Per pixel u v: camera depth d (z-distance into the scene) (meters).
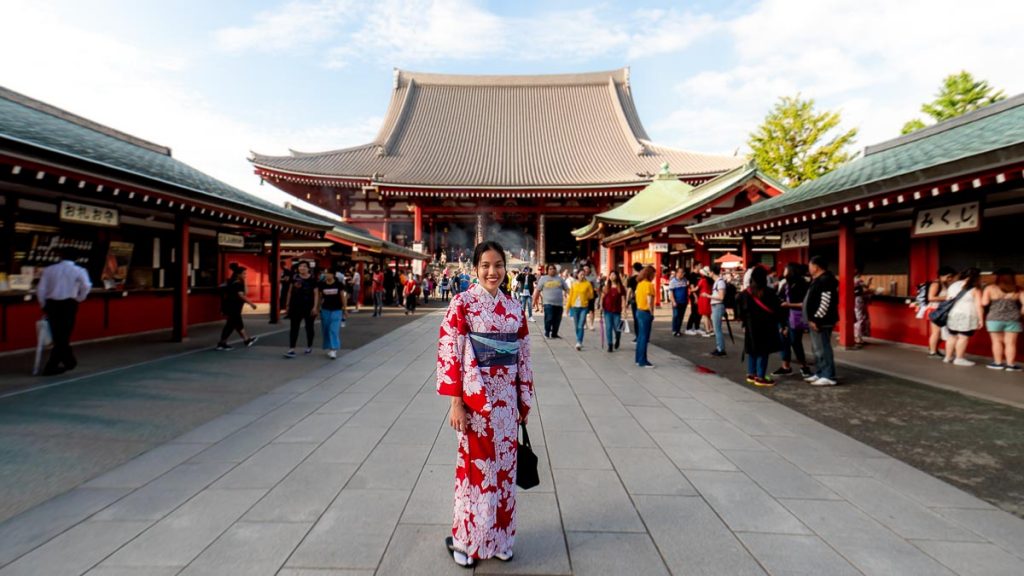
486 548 2.55
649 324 8.58
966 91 25.72
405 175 36.25
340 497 3.38
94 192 8.02
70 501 3.29
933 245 10.14
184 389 6.50
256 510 3.18
